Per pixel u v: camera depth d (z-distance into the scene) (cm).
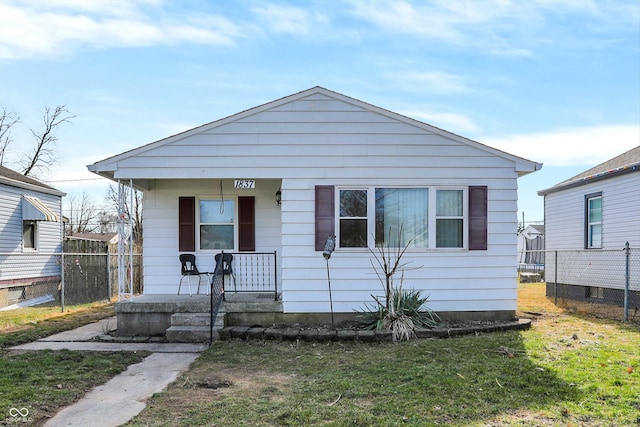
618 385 518
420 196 912
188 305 885
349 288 899
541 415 434
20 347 776
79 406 480
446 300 905
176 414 450
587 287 1375
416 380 542
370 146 904
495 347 710
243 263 1052
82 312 1255
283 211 898
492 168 911
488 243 910
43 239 1847
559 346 718
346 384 529
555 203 1552
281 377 575
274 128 901
